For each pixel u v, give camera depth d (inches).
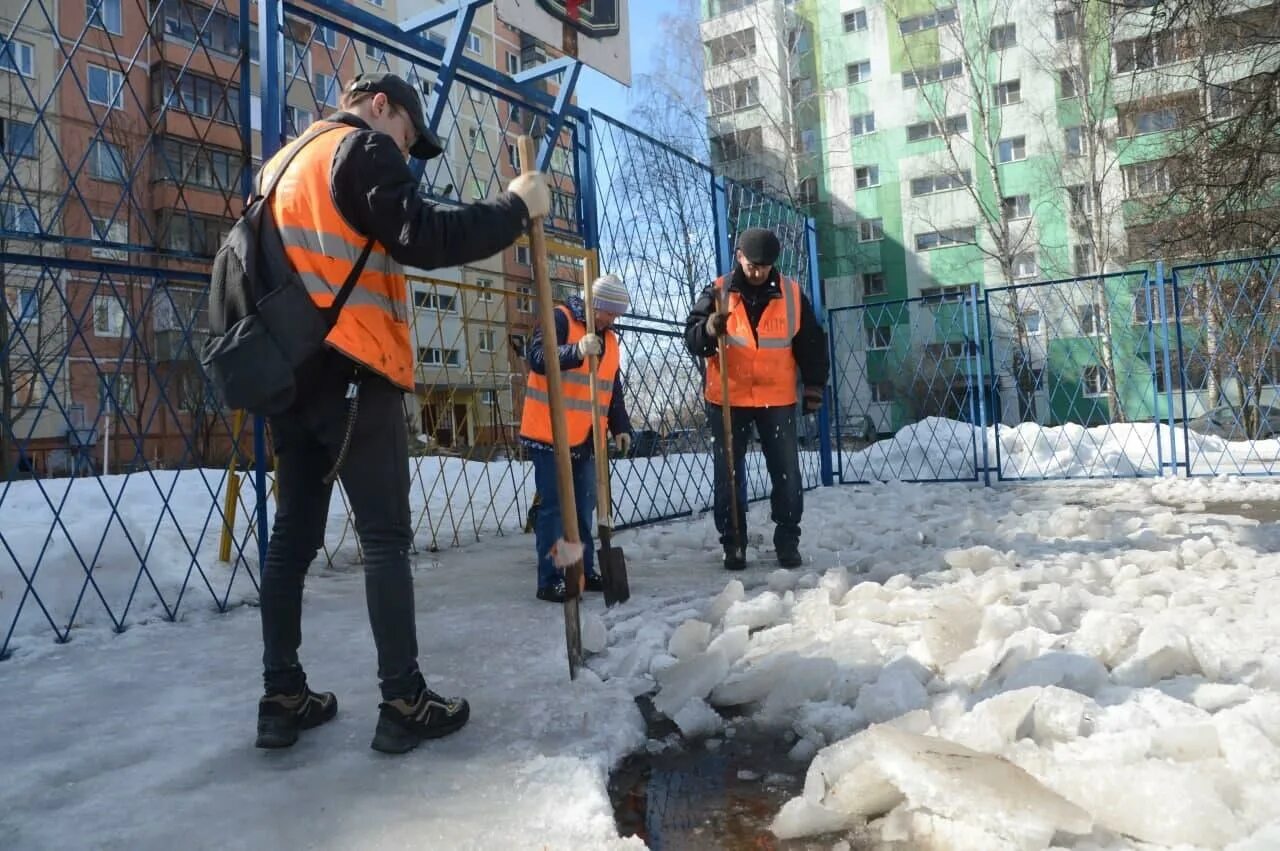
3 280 141.3
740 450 173.8
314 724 86.4
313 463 85.0
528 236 98.3
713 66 1218.6
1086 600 117.9
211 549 186.5
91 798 70.8
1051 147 1049.5
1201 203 476.1
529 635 121.0
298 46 163.3
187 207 146.2
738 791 72.9
